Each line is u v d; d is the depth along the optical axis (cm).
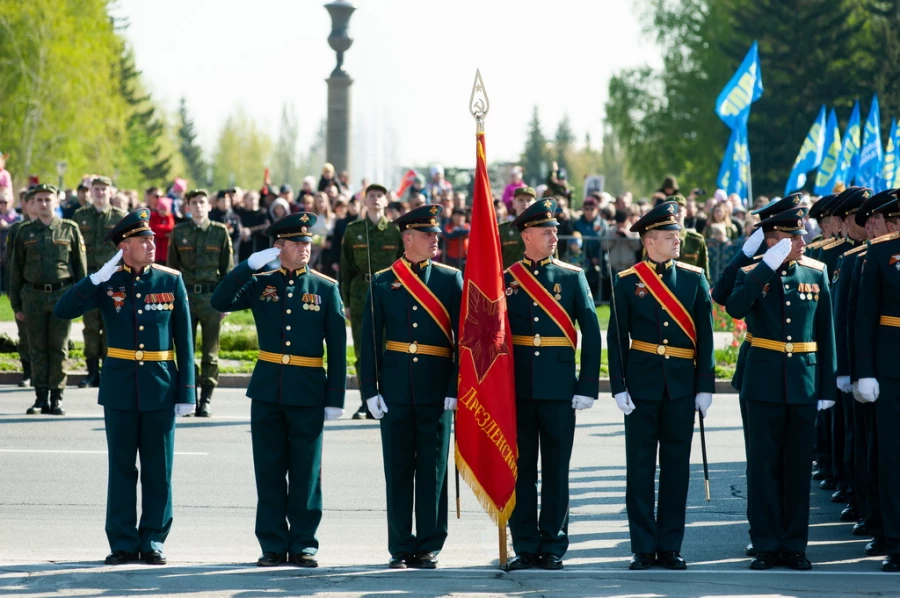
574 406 1992
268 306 2022
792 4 13050
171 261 3516
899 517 1994
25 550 2091
